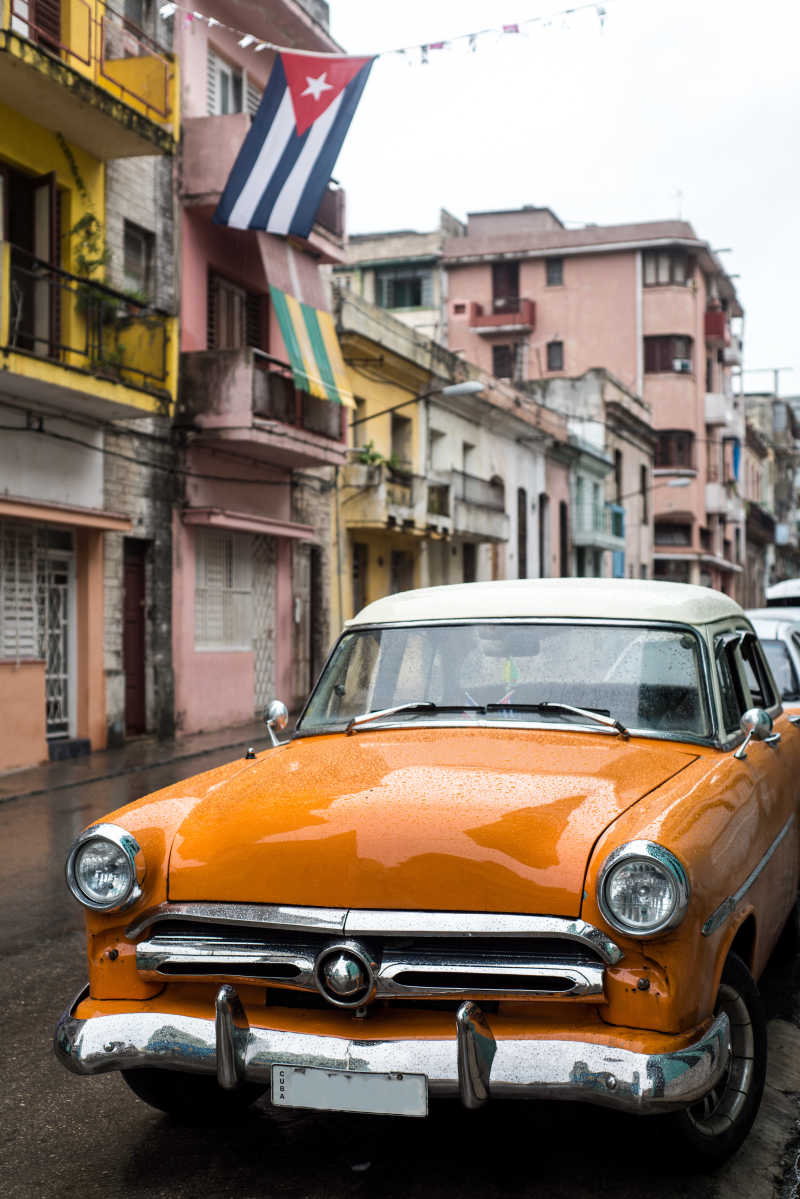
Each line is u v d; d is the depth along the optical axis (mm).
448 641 4746
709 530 56219
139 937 3633
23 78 14109
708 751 4285
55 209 15070
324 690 4898
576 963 3270
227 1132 4145
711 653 4602
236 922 3453
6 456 14820
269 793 3848
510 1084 3188
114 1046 3498
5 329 13531
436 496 28531
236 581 20484
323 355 21047
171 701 18312
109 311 16109
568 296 51156
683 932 3268
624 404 46188
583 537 40875
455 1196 3615
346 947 3324
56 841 10086
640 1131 4035
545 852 3355
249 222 17875
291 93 16938
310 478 23172
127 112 15547
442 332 51375
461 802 3557
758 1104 3824
